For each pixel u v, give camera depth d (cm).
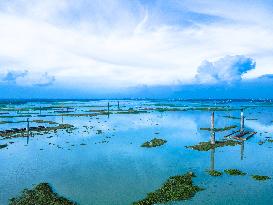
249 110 16550
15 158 4753
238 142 6006
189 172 3781
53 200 2920
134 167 4150
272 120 10681
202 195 3081
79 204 2870
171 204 2852
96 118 11500
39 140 6431
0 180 3609
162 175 3766
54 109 17038
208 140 6331
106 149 5403
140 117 12012
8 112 14400
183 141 6238
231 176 3706
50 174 3847
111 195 3097
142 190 3238
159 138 6594
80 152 5159
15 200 2956
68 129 8081
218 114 13562
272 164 4297
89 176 3741
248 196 3061
